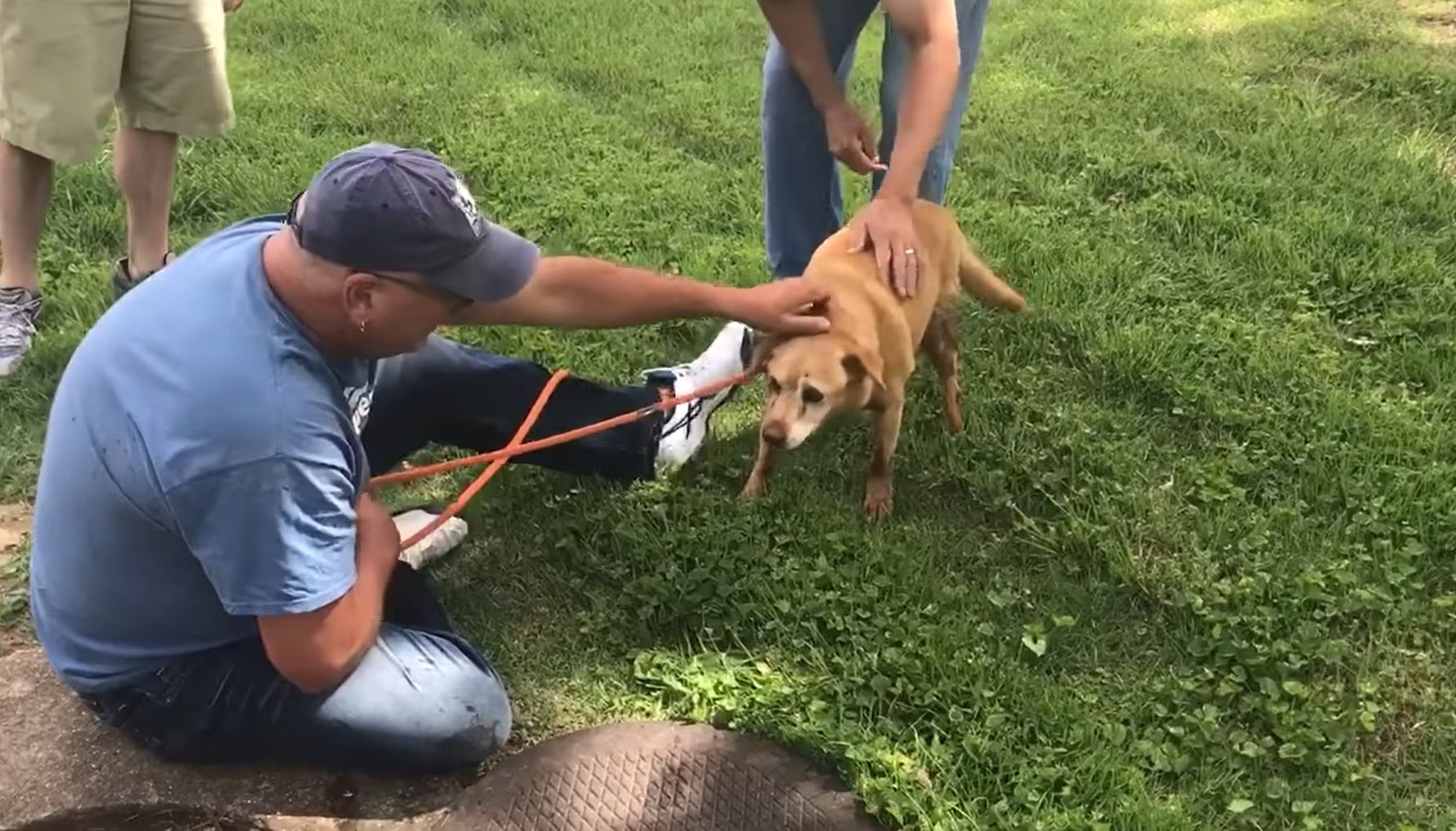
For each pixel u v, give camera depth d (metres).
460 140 5.45
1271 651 2.94
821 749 2.70
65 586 2.40
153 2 3.79
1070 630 3.05
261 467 2.13
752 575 3.16
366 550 2.53
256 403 2.13
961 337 4.17
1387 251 4.58
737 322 3.52
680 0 7.39
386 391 3.08
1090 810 2.59
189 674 2.49
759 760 2.70
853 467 3.66
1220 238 4.73
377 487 3.22
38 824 2.52
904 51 3.62
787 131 3.80
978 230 4.81
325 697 2.46
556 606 3.14
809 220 4.02
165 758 2.64
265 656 2.50
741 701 2.81
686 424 3.48
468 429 3.29
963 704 2.82
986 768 2.67
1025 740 2.75
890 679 2.88
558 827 2.53
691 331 4.15
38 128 3.75
